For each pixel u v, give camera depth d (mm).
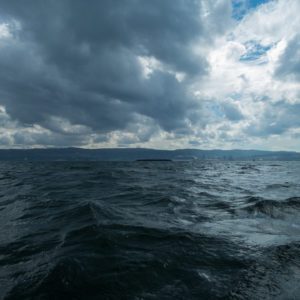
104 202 12477
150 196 15039
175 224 8953
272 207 11445
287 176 35219
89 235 7180
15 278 5035
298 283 4887
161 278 5000
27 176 28938
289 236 7801
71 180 24188
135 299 4281
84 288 4574
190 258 5945
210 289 4629
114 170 44188
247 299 4320
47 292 4477
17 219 9664
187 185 21672
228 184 23094
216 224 9117
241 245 6898
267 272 5332
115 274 5047
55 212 10398
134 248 6418
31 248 6621
